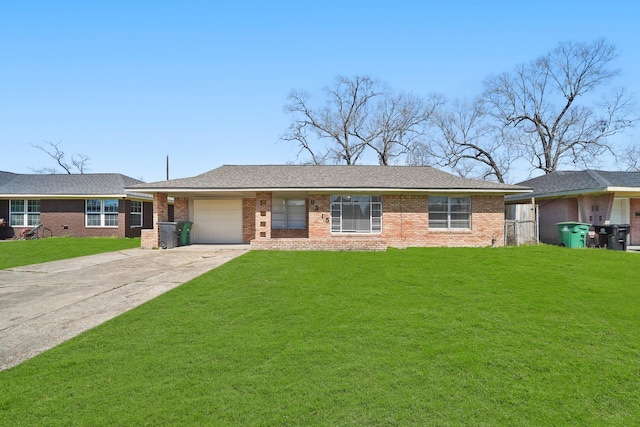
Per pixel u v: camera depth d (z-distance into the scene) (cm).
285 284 870
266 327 591
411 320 620
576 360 476
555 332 568
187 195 1781
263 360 474
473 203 1712
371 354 491
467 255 1334
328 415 361
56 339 554
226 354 490
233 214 1877
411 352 498
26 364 463
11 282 953
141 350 504
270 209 1650
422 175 1866
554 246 1639
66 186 2339
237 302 729
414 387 411
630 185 1717
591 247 1666
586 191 1714
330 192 1667
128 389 403
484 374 441
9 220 2275
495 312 662
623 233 1598
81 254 1496
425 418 358
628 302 718
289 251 1466
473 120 3700
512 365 463
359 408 372
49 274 1059
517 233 1730
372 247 1498
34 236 2231
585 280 905
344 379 427
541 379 431
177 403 377
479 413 367
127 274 1047
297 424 347
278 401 382
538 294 777
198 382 418
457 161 3797
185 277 995
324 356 485
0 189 2289
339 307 693
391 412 366
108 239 2102
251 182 1680
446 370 450
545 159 3591
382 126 3978
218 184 1641
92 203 2275
